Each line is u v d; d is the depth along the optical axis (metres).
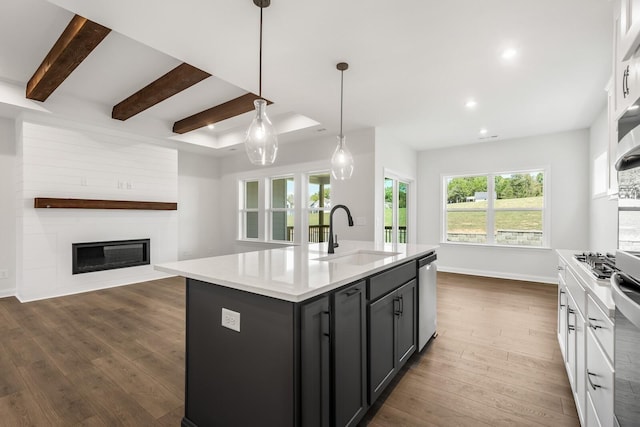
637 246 0.83
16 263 4.34
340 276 1.59
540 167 4.96
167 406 1.90
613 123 2.28
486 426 1.72
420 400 1.96
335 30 2.22
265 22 2.12
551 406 1.89
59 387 2.08
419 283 2.50
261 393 1.41
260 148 2.11
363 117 4.16
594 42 2.35
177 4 1.92
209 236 6.71
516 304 3.85
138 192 5.10
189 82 3.34
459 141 5.39
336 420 1.49
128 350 2.63
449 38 2.31
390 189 5.25
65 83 3.74
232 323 1.52
